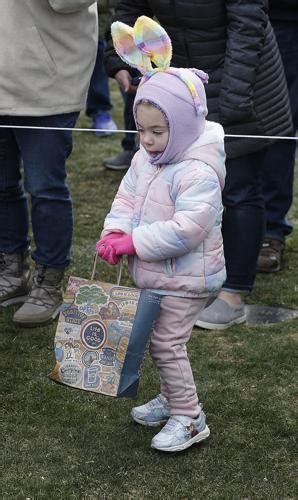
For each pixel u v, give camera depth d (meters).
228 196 4.87
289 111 4.86
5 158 4.86
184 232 3.47
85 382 3.60
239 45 4.41
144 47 3.53
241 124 4.61
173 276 3.58
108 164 7.68
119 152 8.23
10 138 4.81
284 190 5.75
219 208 3.58
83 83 4.65
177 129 3.48
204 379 4.38
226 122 4.55
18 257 5.13
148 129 3.51
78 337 3.60
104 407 4.10
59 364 3.62
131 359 3.55
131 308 3.52
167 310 3.62
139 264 3.63
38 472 3.61
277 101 4.70
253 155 4.79
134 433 3.90
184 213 3.49
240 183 4.82
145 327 3.54
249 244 4.92
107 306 3.55
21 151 4.70
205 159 3.53
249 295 5.44
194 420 3.74
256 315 5.18
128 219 3.70
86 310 3.58
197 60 4.56
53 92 4.55
